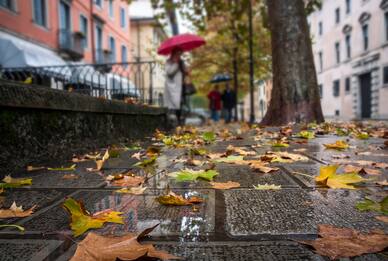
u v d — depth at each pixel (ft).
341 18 93.35
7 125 8.57
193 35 31.04
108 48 91.71
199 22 47.73
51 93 10.30
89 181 7.50
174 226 4.49
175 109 29.76
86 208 5.40
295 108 25.57
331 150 12.07
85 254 3.34
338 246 3.62
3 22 46.21
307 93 25.68
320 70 112.57
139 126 19.77
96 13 81.76
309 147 13.08
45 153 10.21
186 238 4.08
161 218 4.82
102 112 14.06
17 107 8.84
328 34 103.71
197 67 72.18
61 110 11.10
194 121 72.84
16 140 8.93
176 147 14.19
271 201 5.57
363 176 7.43
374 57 73.97
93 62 78.89
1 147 8.32
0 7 45.68
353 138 16.71
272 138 17.06
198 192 6.24
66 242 4.09
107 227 4.51
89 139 13.17
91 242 3.58
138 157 11.00
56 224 4.75
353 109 86.58
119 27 102.12
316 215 4.82
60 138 11.11
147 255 3.41
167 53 31.73
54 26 61.05
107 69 27.50
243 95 105.91
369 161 9.29
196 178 7.36
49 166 9.50
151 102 27.20
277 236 4.09
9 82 8.56
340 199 5.64
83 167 9.35
